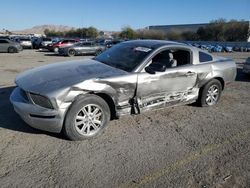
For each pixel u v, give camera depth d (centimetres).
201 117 572
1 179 328
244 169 376
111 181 334
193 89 589
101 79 440
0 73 1059
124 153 403
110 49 592
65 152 397
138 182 334
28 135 443
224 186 336
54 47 2761
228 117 582
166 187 328
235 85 948
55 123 410
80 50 2380
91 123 442
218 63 629
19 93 446
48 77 443
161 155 402
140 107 499
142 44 556
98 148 414
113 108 476
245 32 5991
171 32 6956
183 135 477
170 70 529
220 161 394
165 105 543
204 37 6519
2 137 432
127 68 491
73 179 335
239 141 464
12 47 2589
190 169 369
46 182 327
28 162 366
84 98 425
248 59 1100
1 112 536
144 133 476
